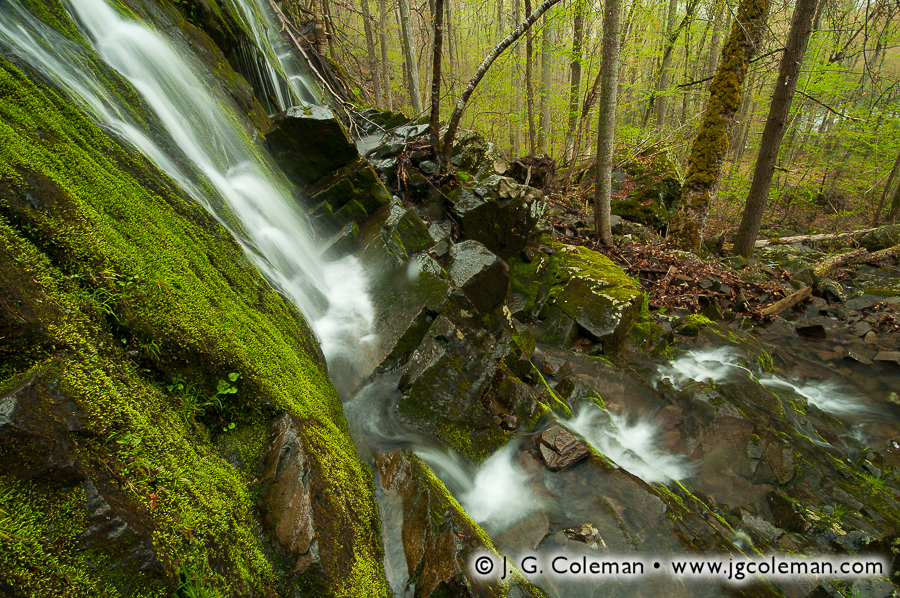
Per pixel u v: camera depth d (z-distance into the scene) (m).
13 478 1.51
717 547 3.32
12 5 3.23
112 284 2.30
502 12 17.27
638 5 11.12
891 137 14.02
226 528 2.03
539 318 6.54
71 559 1.50
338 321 4.66
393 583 2.65
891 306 8.00
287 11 11.96
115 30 4.38
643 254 8.62
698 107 19.66
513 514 3.43
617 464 4.14
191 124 4.69
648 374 5.68
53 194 2.27
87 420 1.77
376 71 16.44
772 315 7.60
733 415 4.89
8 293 1.83
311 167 6.09
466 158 8.46
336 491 2.66
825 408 5.62
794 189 18.47
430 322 4.46
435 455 3.68
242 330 2.94
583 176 13.35
